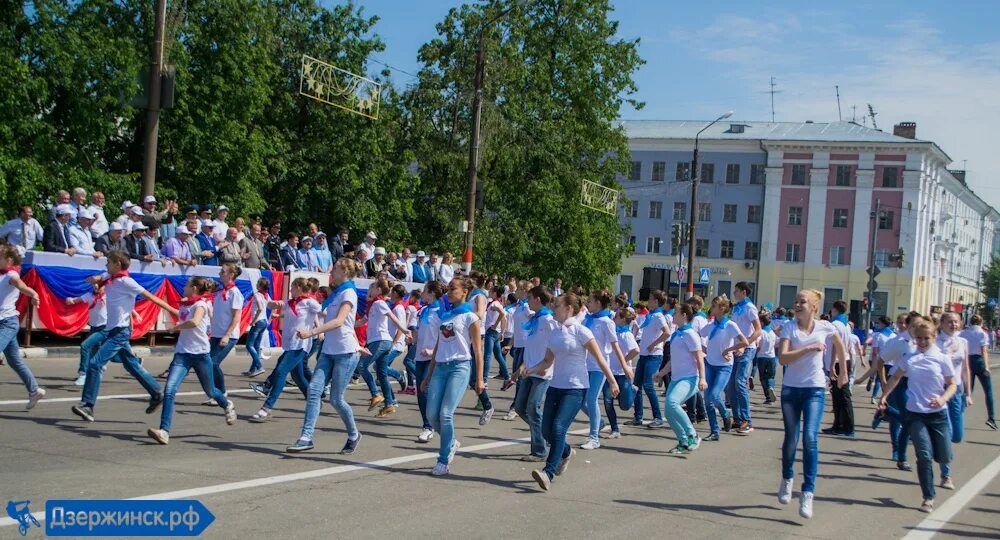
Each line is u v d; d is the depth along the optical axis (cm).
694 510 749
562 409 785
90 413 953
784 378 773
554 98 3931
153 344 1684
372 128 3362
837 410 1353
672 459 1010
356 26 3428
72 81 2469
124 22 2680
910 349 879
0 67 2288
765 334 1745
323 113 3316
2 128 2284
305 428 875
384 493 725
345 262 881
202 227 1795
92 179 2509
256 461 816
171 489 684
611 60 4009
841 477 975
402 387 1471
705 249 6625
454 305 830
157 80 1650
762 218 6481
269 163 3152
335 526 613
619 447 1077
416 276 2409
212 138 2833
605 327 1044
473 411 1319
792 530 704
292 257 2048
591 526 667
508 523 657
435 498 721
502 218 3712
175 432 941
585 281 3919
